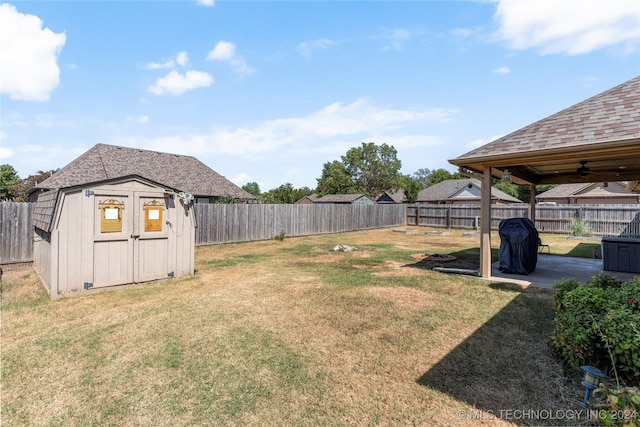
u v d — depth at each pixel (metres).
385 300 5.25
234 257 10.02
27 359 3.36
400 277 6.91
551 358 3.23
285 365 3.19
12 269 8.18
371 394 2.69
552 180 10.02
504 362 3.16
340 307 4.91
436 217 21.05
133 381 2.94
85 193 5.71
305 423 2.35
